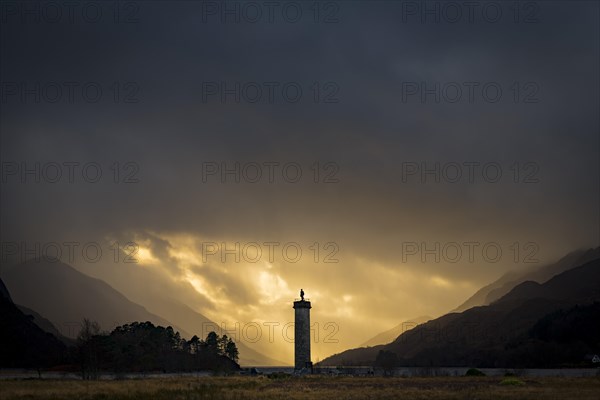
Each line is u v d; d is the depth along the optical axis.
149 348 183.25
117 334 189.88
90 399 69.50
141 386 92.25
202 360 191.75
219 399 68.56
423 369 163.88
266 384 103.19
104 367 152.38
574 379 111.06
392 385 99.44
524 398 66.75
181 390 82.81
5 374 143.88
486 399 66.25
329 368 170.25
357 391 82.25
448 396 71.38
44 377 131.38
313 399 68.81
